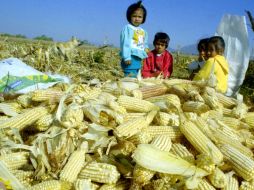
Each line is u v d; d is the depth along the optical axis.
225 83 1.65
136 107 0.99
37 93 1.00
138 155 0.76
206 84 1.09
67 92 1.02
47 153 0.84
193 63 1.98
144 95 1.10
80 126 0.89
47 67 3.26
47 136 0.85
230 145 0.91
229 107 1.15
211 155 0.79
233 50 2.00
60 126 0.88
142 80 1.31
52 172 0.82
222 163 0.82
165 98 1.06
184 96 1.09
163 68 2.02
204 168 0.78
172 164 0.77
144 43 2.04
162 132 0.90
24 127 0.95
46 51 3.32
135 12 1.96
